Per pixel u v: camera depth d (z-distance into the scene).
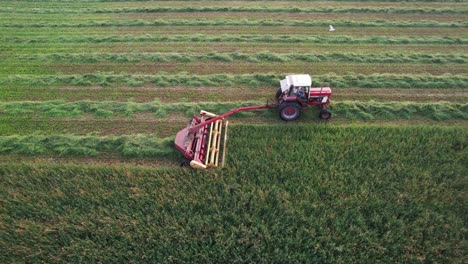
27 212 12.48
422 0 28.02
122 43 22.94
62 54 21.80
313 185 13.38
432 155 14.55
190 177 13.59
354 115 17.09
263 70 20.30
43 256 11.27
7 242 11.60
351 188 13.27
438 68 20.38
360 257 11.26
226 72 20.20
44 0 28.98
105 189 13.25
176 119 17.02
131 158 15.01
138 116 17.25
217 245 11.50
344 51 21.83
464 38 23.08
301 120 16.84
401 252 11.42
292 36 23.25
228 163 14.33
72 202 12.81
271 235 11.84
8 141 15.68
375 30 24.05
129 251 11.34
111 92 18.89
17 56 21.80
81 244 11.57
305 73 19.95
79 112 17.47
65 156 15.14
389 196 12.93
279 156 14.55
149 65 20.89
